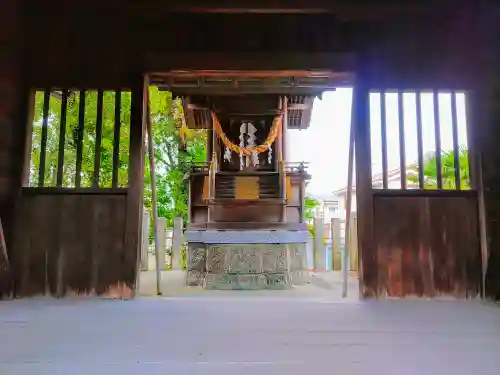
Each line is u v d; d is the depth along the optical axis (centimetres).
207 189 580
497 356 150
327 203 1652
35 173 634
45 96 328
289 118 688
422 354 153
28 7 328
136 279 306
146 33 336
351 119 331
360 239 311
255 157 617
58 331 191
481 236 312
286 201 573
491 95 328
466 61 333
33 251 309
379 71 332
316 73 339
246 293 408
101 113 330
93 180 322
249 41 338
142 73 332
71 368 136
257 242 506
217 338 177
